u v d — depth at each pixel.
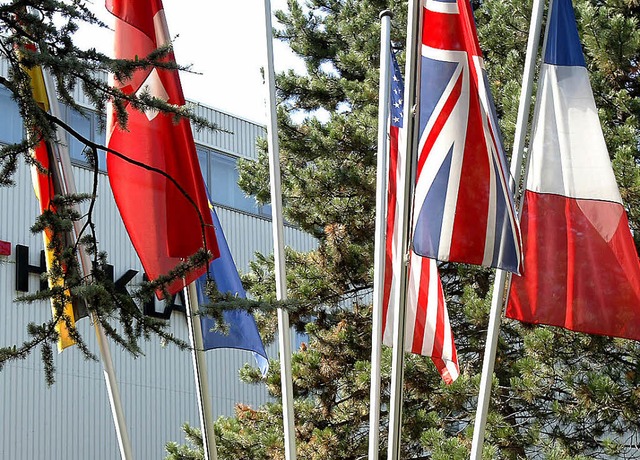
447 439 22.17
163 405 40.47
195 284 18.00
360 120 26.97
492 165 15.10
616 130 23.75
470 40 15.54
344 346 25.61
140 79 15.72
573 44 17.00
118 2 16.22
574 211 16.33
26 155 12.14
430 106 15.37
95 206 38.97
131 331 12.44
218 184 44.16
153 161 15.72
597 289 16.00
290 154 27.91
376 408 16.27
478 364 25.36
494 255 14.86
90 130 39.25
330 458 24.14
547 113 16.78
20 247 36.81
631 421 21.92
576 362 23.19
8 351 12.20
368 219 26.62
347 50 30.12
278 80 28.98
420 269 17.80
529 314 16.02
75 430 37.69
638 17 26.00
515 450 22.23
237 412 26.59
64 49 12.09
